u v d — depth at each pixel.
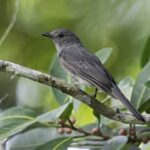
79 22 15.68
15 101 15.38
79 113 13.21
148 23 15.20
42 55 15.84
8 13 15.91
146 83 9.80
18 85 15.47
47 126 10.22
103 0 15.34
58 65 11.14
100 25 15.45
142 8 15.23
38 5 16.19
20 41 15.93
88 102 9.55
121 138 10.01
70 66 11.59
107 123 11.00
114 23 15.36
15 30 15.93
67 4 15.88
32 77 9.50
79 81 11.34
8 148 10.99
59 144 10.19
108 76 11.06
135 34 15.23
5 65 9.47
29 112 10.09
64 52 12.46
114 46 15.34
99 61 11.38
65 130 10.55
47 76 9.54
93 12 15.47
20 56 15.87
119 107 10.63
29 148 11.03
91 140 10.68
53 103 15.30
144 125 10.58
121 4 15.25
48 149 10.13
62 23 15.87
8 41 15.91
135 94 10.37
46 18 16.12
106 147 9.94
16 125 9.83
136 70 15.15
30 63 15.82
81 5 15.63
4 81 15.42
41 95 15.46
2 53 15.87
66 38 13.43
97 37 15.48
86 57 11.66
